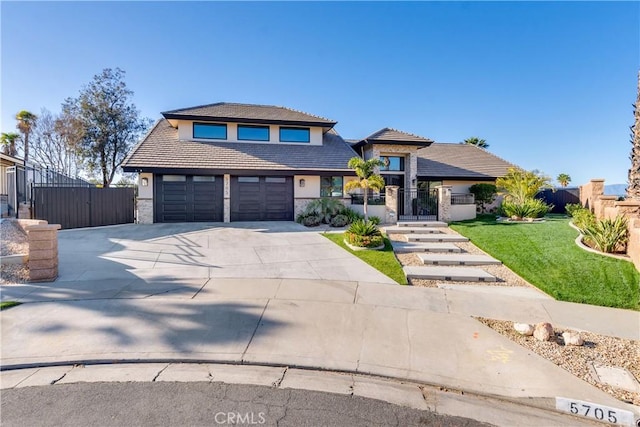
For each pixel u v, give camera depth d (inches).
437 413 126.9
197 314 215.6
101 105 989.2
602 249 376.8
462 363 162.9
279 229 581.0
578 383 146.5
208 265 348.2
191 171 636.1
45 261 281.1
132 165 609.3
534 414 127.9
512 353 173.2
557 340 188.9
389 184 816.3
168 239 476.1
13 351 164.2
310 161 730.2
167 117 702.5
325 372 155.8
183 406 126.3
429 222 583.2
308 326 202.7
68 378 145.3
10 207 592.7
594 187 627.2
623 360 167.8
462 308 239.6
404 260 386.0
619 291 270.4
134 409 123.6
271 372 154.6
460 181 860.0
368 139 765.9
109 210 606.9
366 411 126.7
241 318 211.6
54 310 216.1
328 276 314.3
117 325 196.1
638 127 460.4
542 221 613.3
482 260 368.8
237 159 689.0
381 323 209.6
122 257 370.0
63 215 551.2
